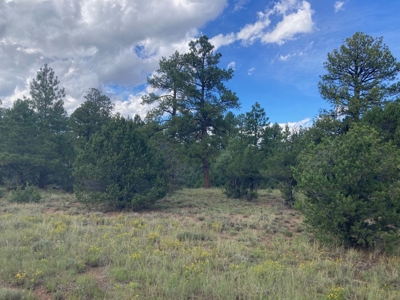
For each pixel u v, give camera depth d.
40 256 7.25
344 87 22.06
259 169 19.25
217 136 28.81
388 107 16.22
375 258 8.08
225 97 28.64
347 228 8.80
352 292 5.71
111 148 15.65
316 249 8.63
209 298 5.41
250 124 44.53
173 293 5.39
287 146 17.27
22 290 5.34
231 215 14.47
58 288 5.59
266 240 9.86
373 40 22.11
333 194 8.77
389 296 5.40
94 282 5.83
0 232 9.47
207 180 29.41
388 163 8.65
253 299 5.27
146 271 6.27
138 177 15.33
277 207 16.95
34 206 15.75
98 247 7.95
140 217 12.96
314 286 5.81
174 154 23.52
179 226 10.98
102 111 37.03
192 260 7.24
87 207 15.98
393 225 8.69
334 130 21.47
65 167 25.62
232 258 7.54
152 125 27.91
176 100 28.42
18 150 24.06
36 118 26.64
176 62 29.62
